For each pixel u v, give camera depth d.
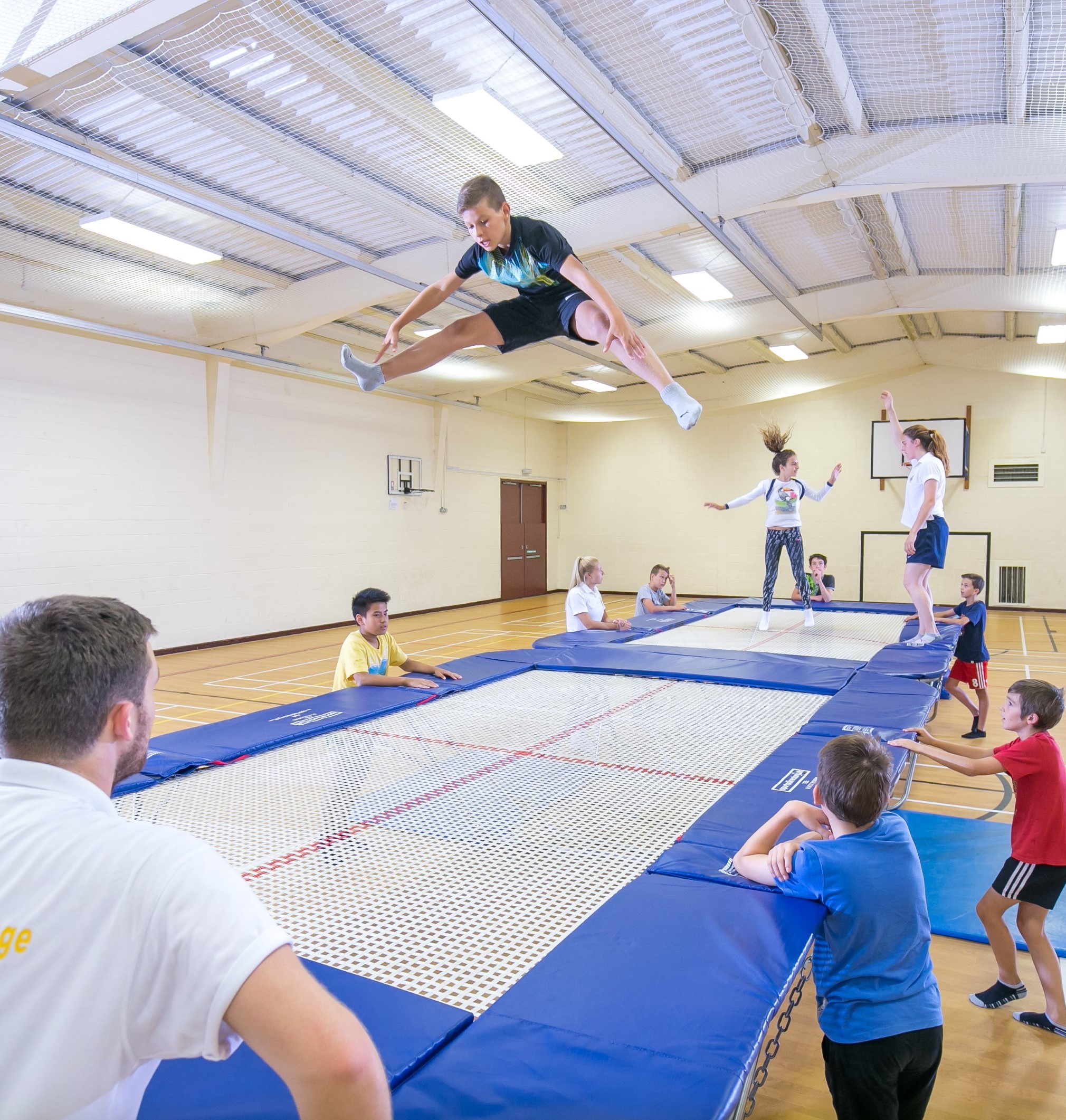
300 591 9.24
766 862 1.57
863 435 11.65
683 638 5.25
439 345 2.25
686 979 1.23
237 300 7.01
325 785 2.27
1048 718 2.12
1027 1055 1.96
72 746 0.72
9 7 3.08
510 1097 0.97
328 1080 0.58
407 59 3.95
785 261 7.19
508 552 13.21
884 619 6.32
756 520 12.63
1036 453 10.67
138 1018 0.63
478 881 1.66
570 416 13.32
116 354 7.24
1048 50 3.96
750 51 4.08
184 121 4.36
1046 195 5.43
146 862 0.66
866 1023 1.42
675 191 5.05
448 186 5.33
